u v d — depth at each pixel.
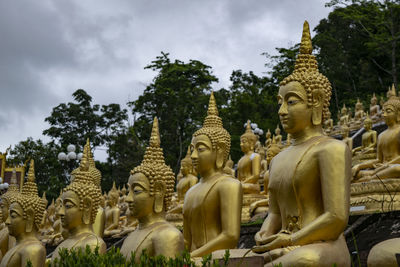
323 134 8.77
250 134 18.80
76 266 7.69
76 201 10.84
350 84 51.50
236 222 9.52
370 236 10.75
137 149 45.03
